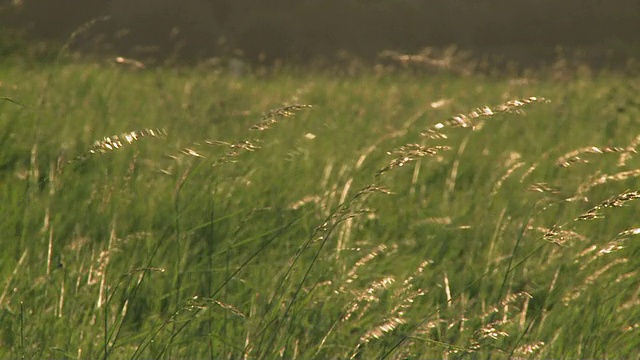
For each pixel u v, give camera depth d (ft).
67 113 89.81
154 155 77.36
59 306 43.83
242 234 58.23
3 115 82.28
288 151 81.92
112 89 118.32
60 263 45.96
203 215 59.93
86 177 68.03
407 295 48.21
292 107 38.93
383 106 124.26
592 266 53.47
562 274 53.67
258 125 38.99
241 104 107.86
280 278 49.24
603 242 60.39
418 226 64.85
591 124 118.83
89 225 56.90
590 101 140.05
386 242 60.29
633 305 49.73
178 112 96.89
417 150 37.63
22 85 99.76
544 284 53.06
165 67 146.41
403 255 58.49
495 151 96.27
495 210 68.64
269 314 44.75
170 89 124.36
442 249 61.05
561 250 55.83
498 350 42.47
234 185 65.36
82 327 42.45
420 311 48.32
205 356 42.22
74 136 81.41
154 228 59.31
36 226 56.29
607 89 148.66
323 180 70.85
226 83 132.26
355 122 108.47
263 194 67.62
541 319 47.42
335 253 53.21
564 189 74.64
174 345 41.55
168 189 64.28
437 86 164.04
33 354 39.32
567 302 48.03
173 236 54.75
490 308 42.68
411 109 121.90
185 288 48.98
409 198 72.33
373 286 42.65
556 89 157.79
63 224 56.65
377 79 175.22
